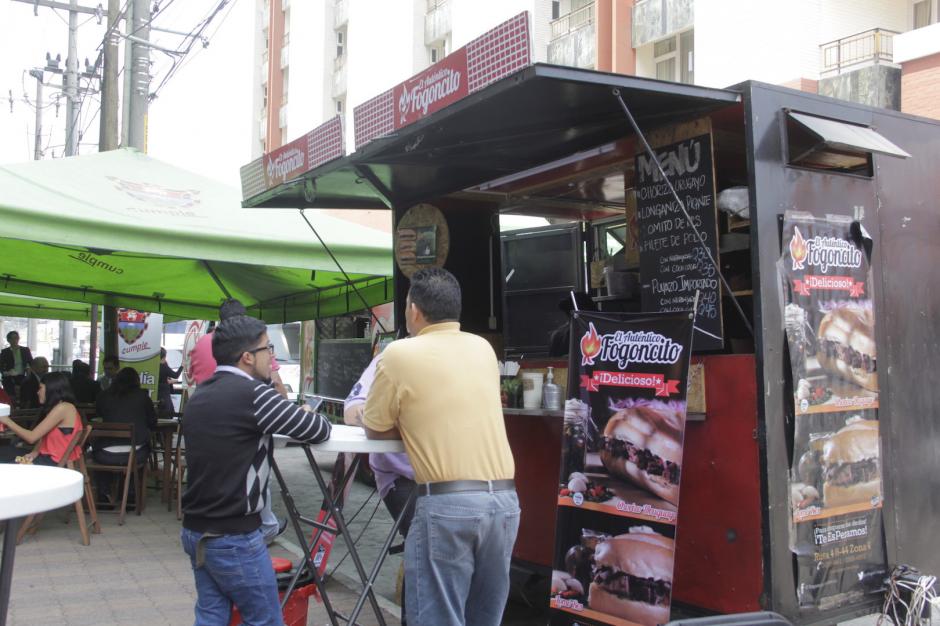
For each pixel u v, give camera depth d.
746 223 4.33
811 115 3.96
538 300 6.95
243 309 5.16
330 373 12.65
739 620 2.98
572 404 4.14
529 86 3.55
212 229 6.80
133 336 12.44
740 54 12.76
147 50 12.35
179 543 6.59
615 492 3.90
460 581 2.91
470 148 4.82
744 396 3.71
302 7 27.27
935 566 4.21
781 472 3.62
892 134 4.34
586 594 3.94
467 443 2.96
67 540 6.66
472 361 3.10
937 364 4.36
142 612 4.81
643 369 3.87
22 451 7.34
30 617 4.69
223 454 2.99
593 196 6.25
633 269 5.57
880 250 4.20
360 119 4.80
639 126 4.28
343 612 4.87
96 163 8.00
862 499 3.90
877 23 12.43
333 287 9.98
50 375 6.71
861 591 3.86
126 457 7.47
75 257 8.99
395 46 21.55
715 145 4.60
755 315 3.66
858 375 3.96
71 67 22.08
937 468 4.28
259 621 3.06
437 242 6.16
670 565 3.65
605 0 15.89
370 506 8.69
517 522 3.07
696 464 3.91
